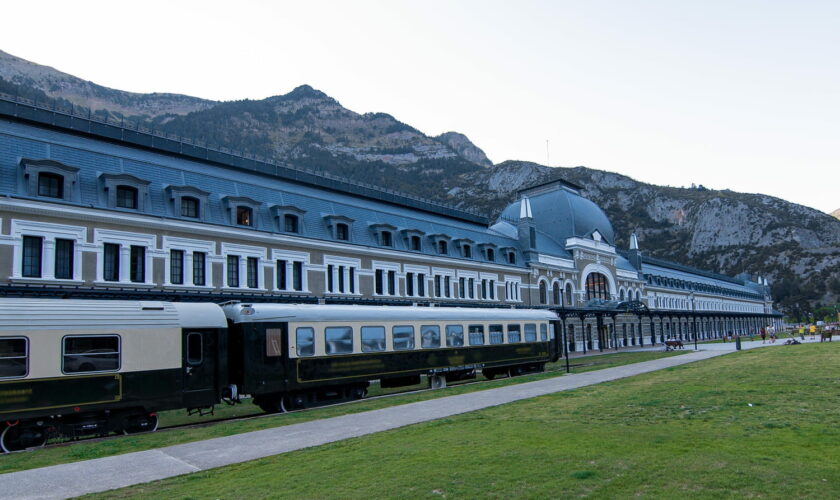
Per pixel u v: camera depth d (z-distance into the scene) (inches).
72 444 636.1
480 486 362.6
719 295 4803.2
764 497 323.0
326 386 952.9
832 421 536.4
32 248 1052.5
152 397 715.4
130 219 1167.0
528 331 1412.4
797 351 1509.6
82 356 666.2
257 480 406.9
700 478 361.4
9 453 599.2
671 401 690.8
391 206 2074.3
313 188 1813.5
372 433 579.5
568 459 421.4
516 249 2359.7
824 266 7824.8
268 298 1240.8
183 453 521.3
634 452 437.1
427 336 1144.2
